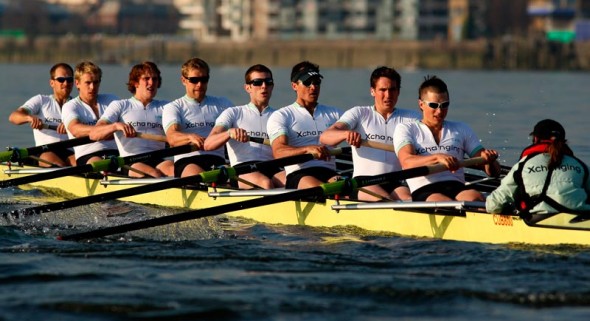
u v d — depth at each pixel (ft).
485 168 155.33
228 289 116.37
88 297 112.27
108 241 145.79
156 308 108.06
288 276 123.44
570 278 120.88
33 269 126.00
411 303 110.83
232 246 144.36
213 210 144.46
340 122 162.81
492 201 139.23
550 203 135.44
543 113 376.68
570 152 137.49
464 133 156.97
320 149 162.09
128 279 121.19
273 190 165.99
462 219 146.00
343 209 158.61
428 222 150.10
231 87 617.21
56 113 217.77
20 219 159.12
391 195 159.84
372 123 164.25
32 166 215.31
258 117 180.65
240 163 179.42
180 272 125.49
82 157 202.39
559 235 136.15
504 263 129.49
